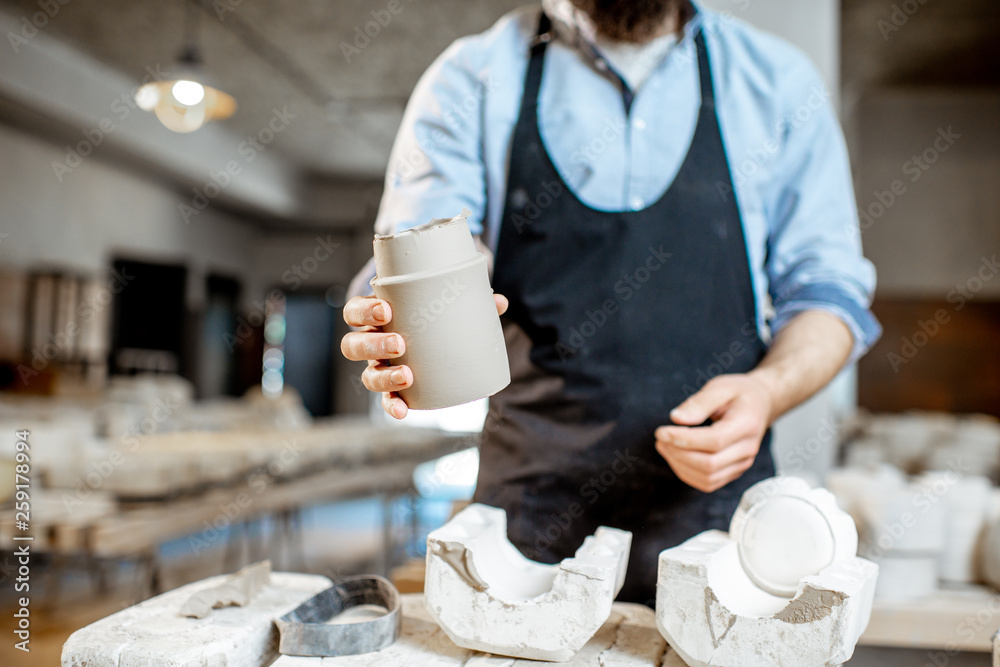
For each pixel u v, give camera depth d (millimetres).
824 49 2510
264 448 3004
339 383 10414
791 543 715
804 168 1182
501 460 1128
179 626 718
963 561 1401
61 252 7035
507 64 1185
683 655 677
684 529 1039
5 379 5875
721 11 2510
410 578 1418
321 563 4477
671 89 1135
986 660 1478
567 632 683
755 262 1184
